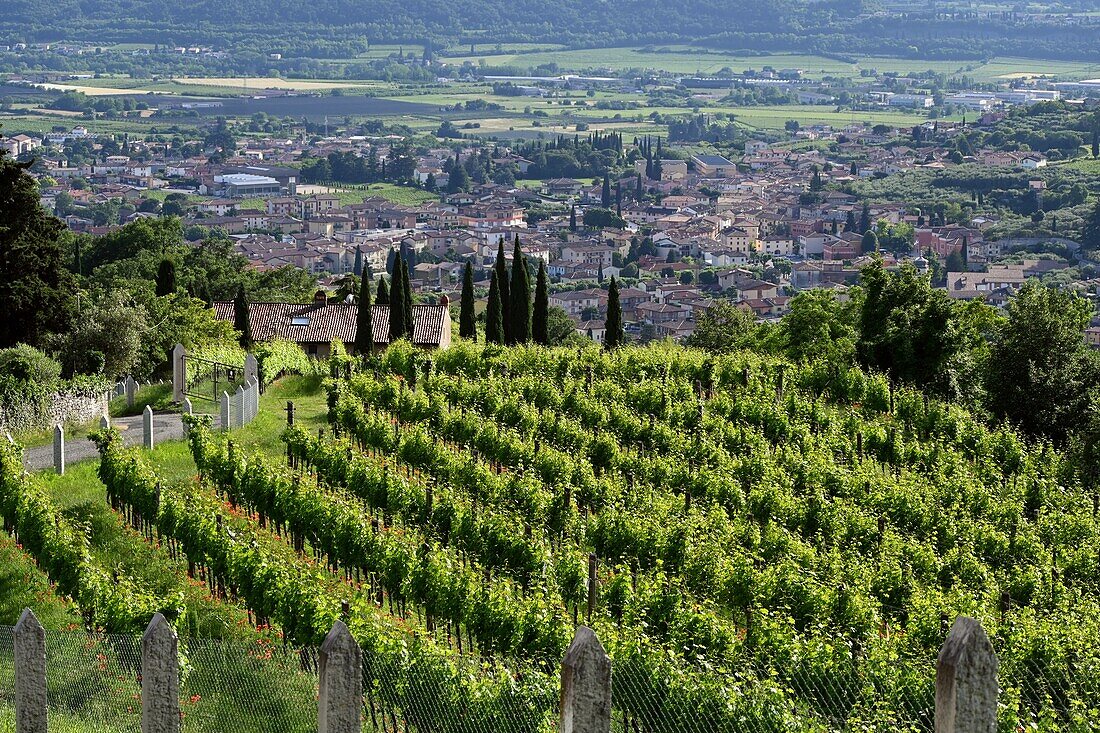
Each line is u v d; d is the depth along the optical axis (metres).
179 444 150.00
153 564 110.56
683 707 68.44
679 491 140.12
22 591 103.12
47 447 149.75
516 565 107.31
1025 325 185.12
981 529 123.25
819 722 71.56
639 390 172.38
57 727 66.31
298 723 69.06
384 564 101.75
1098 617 96.38
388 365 195.00
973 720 40.53
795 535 115.25
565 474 136.88
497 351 197.62
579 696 44.59
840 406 185.25
